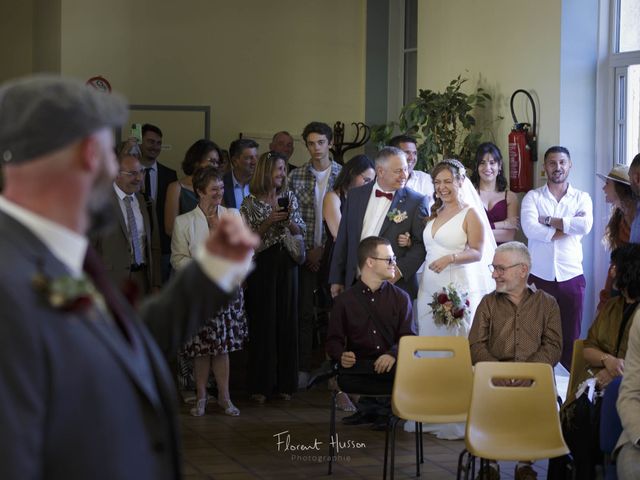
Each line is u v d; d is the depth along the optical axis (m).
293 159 10.84
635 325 3.90
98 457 1.60
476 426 4.28
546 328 5.34
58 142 1.66
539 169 7.73
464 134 8.77
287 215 7.00
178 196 7.70
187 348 6.58
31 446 1.51
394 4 10.91
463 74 8.94
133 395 1.69
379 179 6.50
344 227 6.60
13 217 1.65
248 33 10.64
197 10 10.48
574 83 7.54
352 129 10.98
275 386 7.22
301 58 10.80
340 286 6.63
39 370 1.54
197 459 5.57
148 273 6.91
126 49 10.27
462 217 6.18
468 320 6.07
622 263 4.56
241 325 6.73
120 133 10.24
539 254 7.11
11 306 1.53
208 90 10.54
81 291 1.60
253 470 5.37
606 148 7.55
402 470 5.39
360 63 10.98
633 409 3.83
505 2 8.23
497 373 4.33
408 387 4.92
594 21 7.56
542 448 4.25
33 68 11.13
